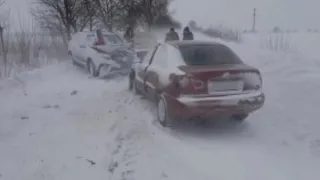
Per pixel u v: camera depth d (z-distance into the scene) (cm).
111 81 1069
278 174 440
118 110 725
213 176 431
